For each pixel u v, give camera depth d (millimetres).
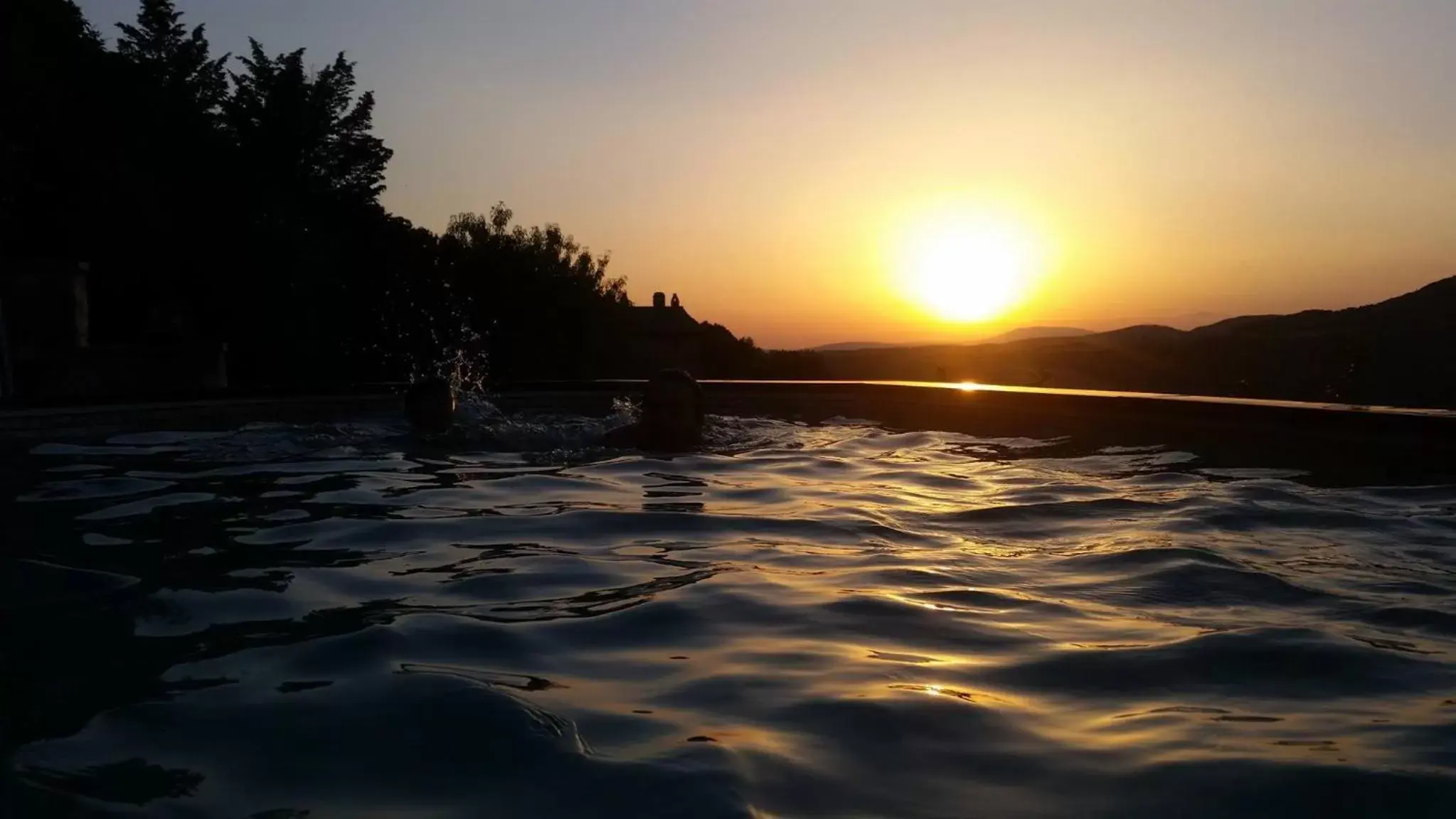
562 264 25672
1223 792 1148
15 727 1345
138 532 2857
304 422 6441
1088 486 3852
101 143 13734
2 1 12906
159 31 18359
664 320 33438
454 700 1422
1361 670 1608
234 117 16922
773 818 1075
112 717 1375
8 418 5035
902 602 2053
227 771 1203
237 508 3289
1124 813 1102
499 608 2006
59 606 2010
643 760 1215
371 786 1157
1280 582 2264
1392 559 2527
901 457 4863
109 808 1098
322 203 17266
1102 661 1652
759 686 1518
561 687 1509
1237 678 1572
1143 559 2496
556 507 3332
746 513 3238
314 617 1926
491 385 7422
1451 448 3572
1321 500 3414
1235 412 4484
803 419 7020
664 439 5152
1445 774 1188
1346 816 1088
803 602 2051
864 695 1473
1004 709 1425
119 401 5906
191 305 14430
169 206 14547
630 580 2273
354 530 2889
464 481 3926
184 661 1628
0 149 12266
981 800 1132
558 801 1109
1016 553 2611
